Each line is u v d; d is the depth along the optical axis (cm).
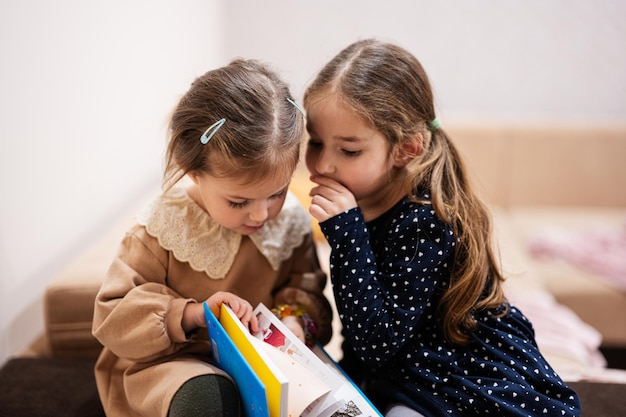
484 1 272
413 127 98
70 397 112
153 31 192
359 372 109
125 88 173
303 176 202
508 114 286
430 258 94
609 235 230
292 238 108
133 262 97
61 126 138
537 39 275
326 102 94
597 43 274
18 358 124
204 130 84
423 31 276
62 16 136
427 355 95
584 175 262
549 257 221
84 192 153
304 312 104
